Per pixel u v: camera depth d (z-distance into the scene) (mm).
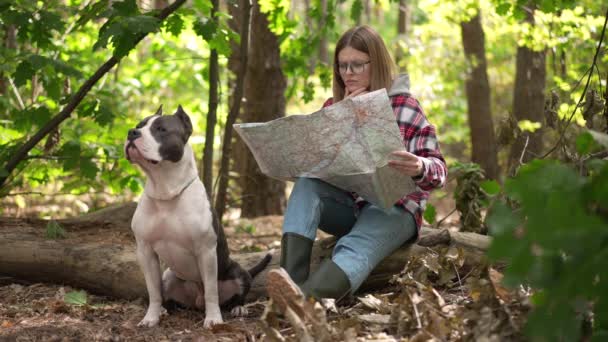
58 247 4184
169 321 3447
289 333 2971
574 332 1914
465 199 4676
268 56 7730
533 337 1958
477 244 3865
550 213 1936
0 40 6195
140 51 10516
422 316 2732
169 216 3234
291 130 3242
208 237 3273
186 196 3244
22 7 4574
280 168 3418
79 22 4711
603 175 1947
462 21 8883
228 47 5137
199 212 3252
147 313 3387
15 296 4004
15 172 6008
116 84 7984
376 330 2844
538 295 2371
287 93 7309
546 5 5898
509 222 2010
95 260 4051
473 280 2764
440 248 3771
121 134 6277
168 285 3586
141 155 3066
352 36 3570
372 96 3076
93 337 3086
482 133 10375
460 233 3943
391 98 3557
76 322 3379
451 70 11242
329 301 3053
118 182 6168
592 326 2359
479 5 7738
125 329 3254
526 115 8836
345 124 3150
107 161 5645
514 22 7070
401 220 3484
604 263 1895
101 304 3893
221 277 3535
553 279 2000
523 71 8852
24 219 4652
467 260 3811
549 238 1915
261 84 7777
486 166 10359
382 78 3566
